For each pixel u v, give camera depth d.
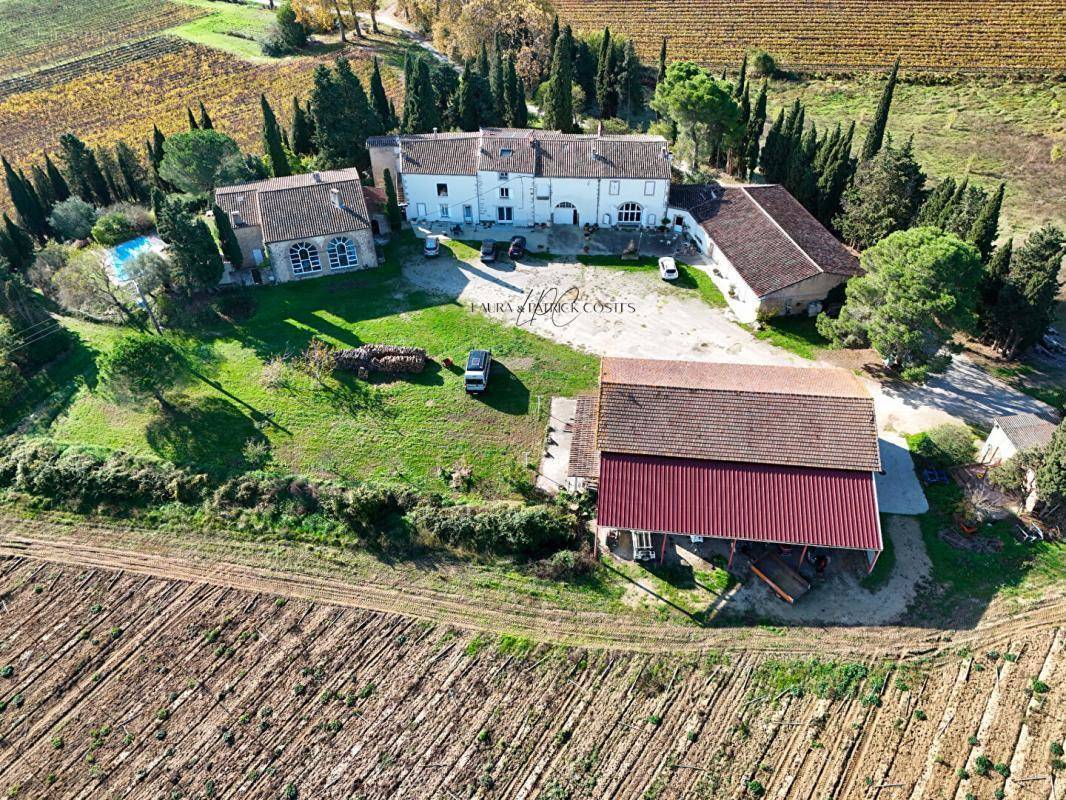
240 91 109.12
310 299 62.12
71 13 142.88
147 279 59.47
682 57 113.94
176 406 51.69
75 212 70.69
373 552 42.72
